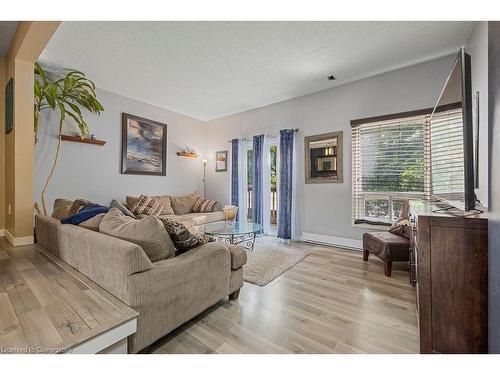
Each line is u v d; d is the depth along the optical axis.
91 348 1.09
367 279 2.53
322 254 3.45
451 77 1.74
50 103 3.04
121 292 1.35
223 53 2.90
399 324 1.71
